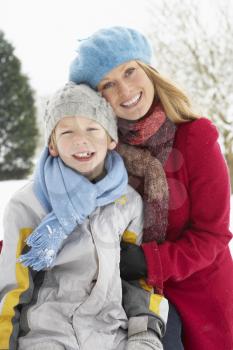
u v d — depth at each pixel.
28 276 1.35
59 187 1.38
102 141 1.43
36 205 1.42
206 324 1.48
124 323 1.34
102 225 1.40
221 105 6.21
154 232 1.50
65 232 1.37
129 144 1.58
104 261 1.35
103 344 1.27
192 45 6.45
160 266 1.41
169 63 6.50
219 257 1.57
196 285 1.52
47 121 1.45
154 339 1.28
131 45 1.50
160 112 1.55
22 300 1.31
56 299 1.35
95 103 1.42
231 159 6.10
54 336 1.25
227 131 6.16
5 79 10.10
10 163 10.17
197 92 6.33
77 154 1.39
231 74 6.29
